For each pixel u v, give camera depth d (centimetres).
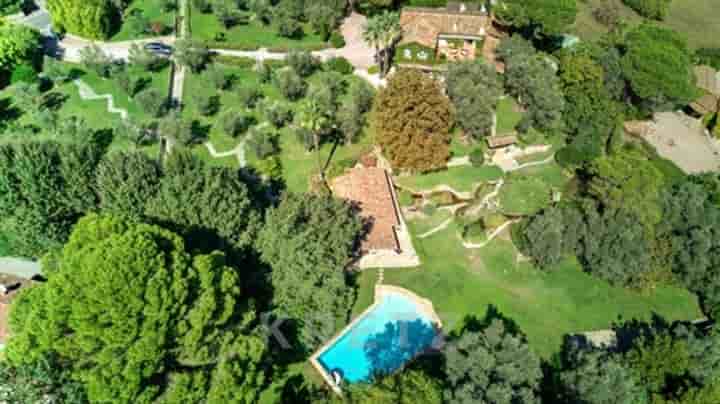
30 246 6675
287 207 6269
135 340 4559
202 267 5044
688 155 9131
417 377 4806
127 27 10475
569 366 5844
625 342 6506
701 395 5166
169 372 4872
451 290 6912
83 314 4369
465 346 5253
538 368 5231
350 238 6400
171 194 6078
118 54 9788
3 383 4531
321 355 6078
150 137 8156
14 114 8312
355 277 6956
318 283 6034
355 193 7650
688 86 8912
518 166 8619
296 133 8512
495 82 8600
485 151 8688
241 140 8462
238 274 5847
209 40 10275
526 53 9444
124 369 4478
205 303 4809
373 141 8644
